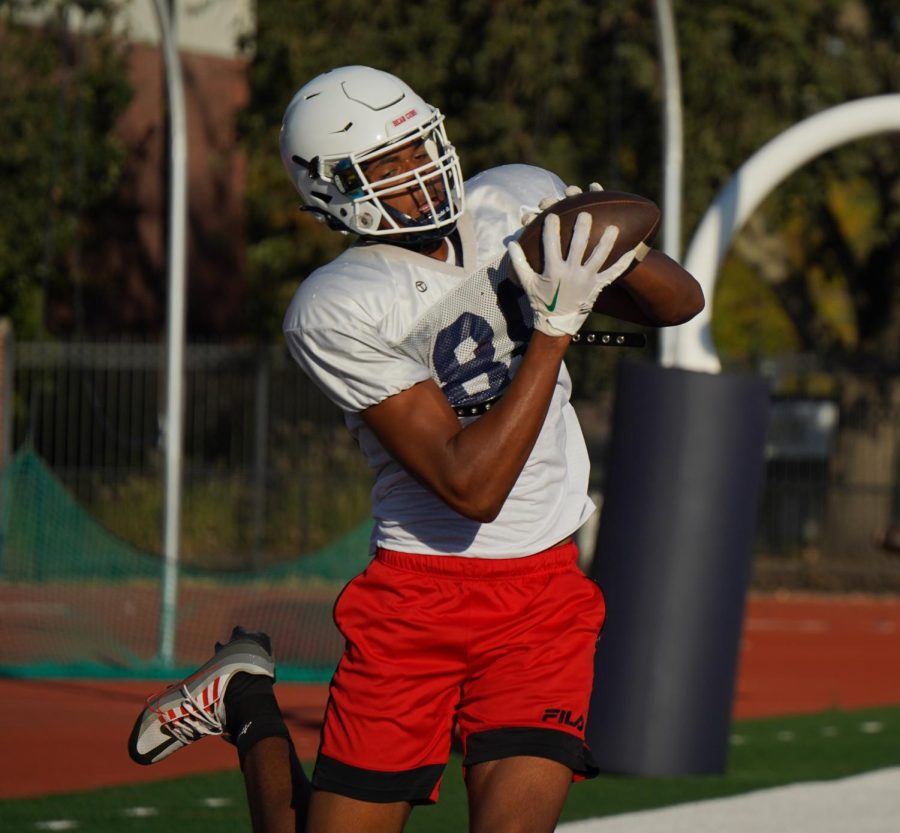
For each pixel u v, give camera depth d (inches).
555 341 485.4
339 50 2790.4
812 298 3521.2
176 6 3235.7
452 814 986.1
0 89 2787.9
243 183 3435.0
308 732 1288.1
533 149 2763.3
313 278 516.1
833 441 2945.4
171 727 597.6
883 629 2309.3
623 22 2709.2
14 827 927.7
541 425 489.1
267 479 2866.6
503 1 2714.1
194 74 3346.5
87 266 3186.5
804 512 2901.1
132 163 3265.3
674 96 1572.3
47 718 1378.0
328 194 518.3
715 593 1088.2
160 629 1733.5
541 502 527.8
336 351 502.0
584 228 486.6
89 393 2893.7
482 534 521.0
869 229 3097.9
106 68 2819.9
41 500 2268.7
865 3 2938.0
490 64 2763.3
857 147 2775.6
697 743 1096.2
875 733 1336.1
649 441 1085.1
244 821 952.9
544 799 505.0
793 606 2640.3
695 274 1167.6
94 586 2281.0
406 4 2829.7
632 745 1093.1
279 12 2800.2
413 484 525.3
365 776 520.7
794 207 2886.3
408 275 509.7
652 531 1083.9
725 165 2738.7
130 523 2824.8
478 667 523.5
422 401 498.9
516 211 530.9
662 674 1088.2
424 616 520.1
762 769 1145.4
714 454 1081.4
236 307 3432.6
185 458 2898.6
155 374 2915.8
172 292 1743.4
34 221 2800.2
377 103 511.8
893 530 799.7
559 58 2731.3
